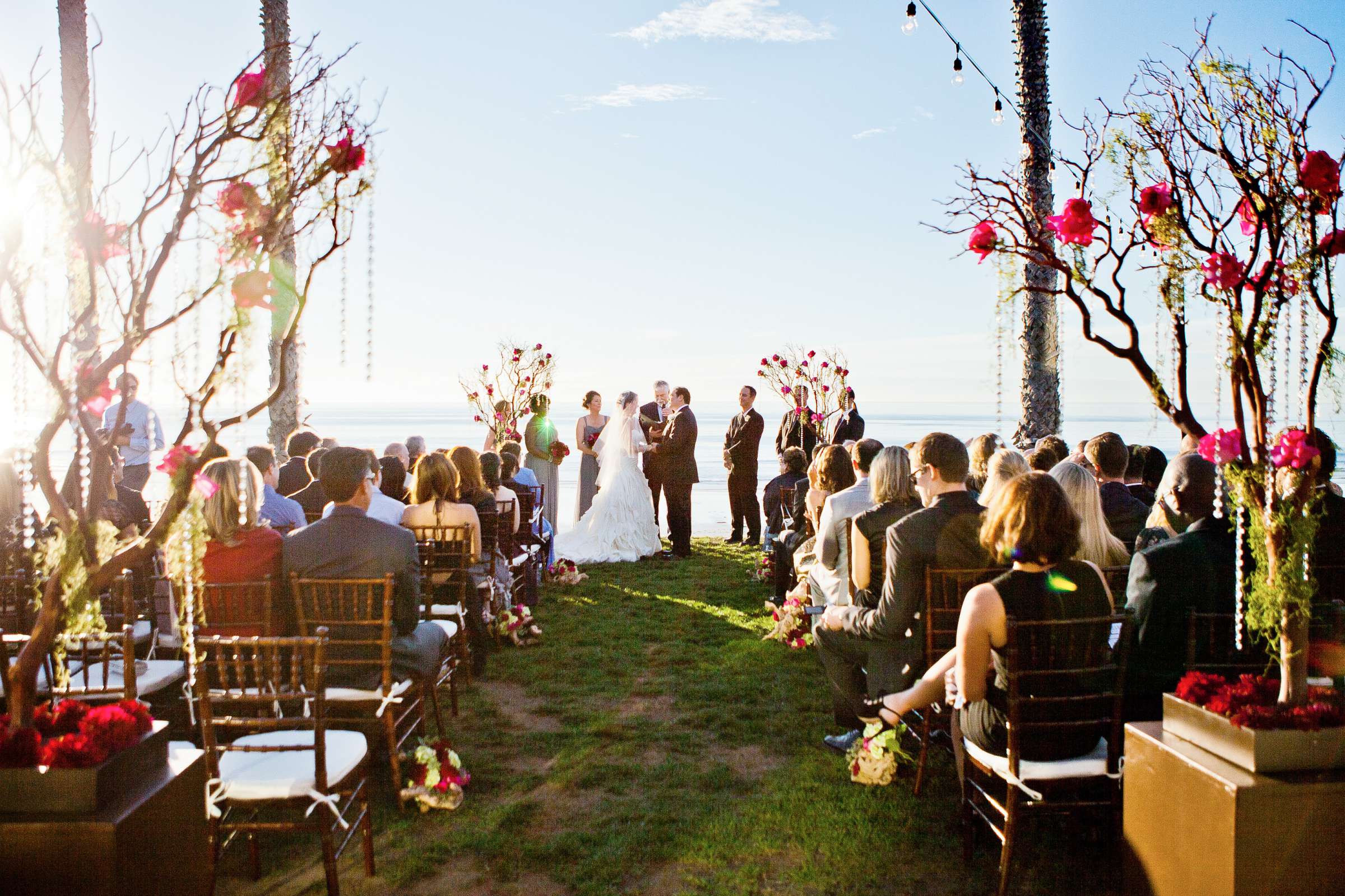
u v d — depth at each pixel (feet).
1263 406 7.99
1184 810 8.16
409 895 10.68
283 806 10.14
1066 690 10.25
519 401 36.01
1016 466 14.80
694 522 45.65
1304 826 7.51
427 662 13.56
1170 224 8.15
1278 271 7.82
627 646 21.16
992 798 10.90
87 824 7.32
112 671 13.12
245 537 12.92
